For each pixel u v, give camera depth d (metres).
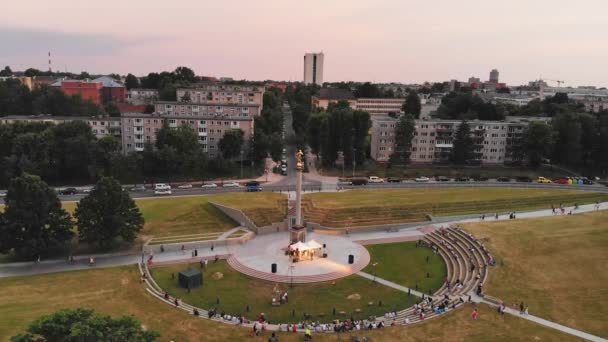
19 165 142.00
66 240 95.06
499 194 141.25
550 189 150.75
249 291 81.44
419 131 187.12
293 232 99.06
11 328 63.50
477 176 173.88
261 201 125.25
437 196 137.75
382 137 189.88
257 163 178.50
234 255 96.50
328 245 103.62
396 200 131.75
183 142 157.75
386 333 65.25
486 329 66.25
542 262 89.31
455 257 96.69
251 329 66.50
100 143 150.00
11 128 154.12
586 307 73.12
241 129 172.75
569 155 177.62
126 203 97.94
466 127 180.62
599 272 84.69
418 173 176.62
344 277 87.81
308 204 125.56
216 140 175.25
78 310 50.59
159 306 73.50
